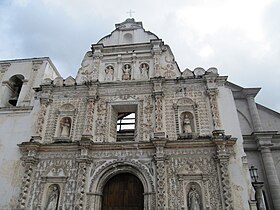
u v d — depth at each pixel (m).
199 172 16.38
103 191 17.36
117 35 24.16
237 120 17.98
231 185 15.68
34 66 23.28
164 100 19.55
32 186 17.12
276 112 22.88
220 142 16.58
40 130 19.08
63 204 16.23
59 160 17.84
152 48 22.11
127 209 16.66
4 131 19.70
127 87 20.44
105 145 17.80
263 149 20.39
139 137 18.17
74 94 20.77
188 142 17.12
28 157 17.73
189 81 20.08
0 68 23.77
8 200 16.91
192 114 18.94
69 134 19.22
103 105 19.86
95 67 21.78
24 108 20.58
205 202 15.41
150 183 16.28
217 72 20.03
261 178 19.78
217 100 18.97
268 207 18.72
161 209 15.17
